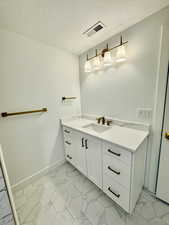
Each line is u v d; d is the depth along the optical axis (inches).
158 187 47.5
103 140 44.4
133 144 38.0
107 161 44.9
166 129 42.3
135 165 37.9
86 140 54.4
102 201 49.0
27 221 42.1
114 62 57.0
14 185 55.4
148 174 51.7
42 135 64.3
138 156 39.8
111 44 56.4
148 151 50.3
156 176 48.6
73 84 77.9
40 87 60.5
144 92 48.4
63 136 74.9
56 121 70.5
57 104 69.8
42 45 59.1
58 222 41.4
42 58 59.7
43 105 62.8
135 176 39.8
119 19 43.6
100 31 51.1
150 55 44.3
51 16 40.6
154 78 44.6
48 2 34.5
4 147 50.9
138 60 48.2
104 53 55.5
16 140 54.3
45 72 61.7
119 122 60.6
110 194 46.5
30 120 58.3
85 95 79.7
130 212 40.6
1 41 45.8
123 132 50.5
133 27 47.2
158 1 35.5
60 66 68.6
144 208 44.8
